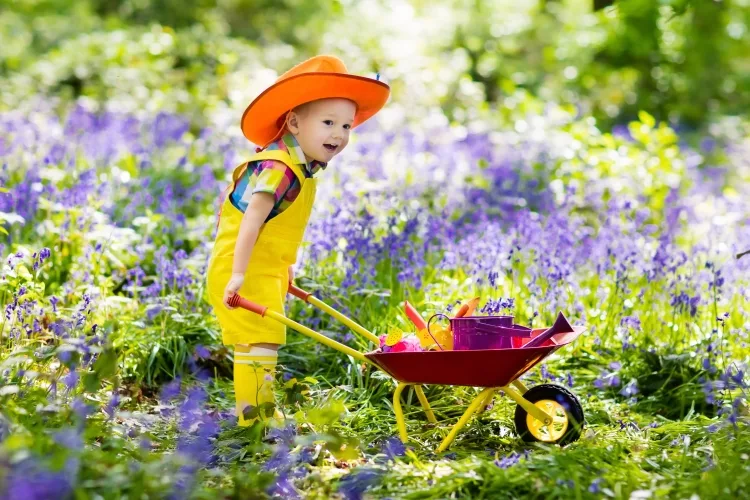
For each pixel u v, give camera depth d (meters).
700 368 5.17
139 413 4.41
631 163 8.72
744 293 5.75
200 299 5.83
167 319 5.60
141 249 6.20
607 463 3.71
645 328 5.66
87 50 14.15
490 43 18.22
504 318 4.11
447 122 10.58
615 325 5.70
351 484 3.56
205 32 16.11
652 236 7.02
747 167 11.98
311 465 3.87
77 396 4.13
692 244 7.05
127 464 3.35
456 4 19.08
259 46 17.70
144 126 10.29
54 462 2.94
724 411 4.30
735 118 15.92
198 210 7.99
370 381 5.02
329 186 7.28
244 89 11.74
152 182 8.31
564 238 6.32
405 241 6.30
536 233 6.24
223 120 9.97
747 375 4.84
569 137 9.58
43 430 3.46
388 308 5.78
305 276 5.93
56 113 11.81
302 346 5.55
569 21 17.78
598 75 16.72
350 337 5.41
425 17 17.95
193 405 4.19
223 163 9.16
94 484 3.08
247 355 4.36
